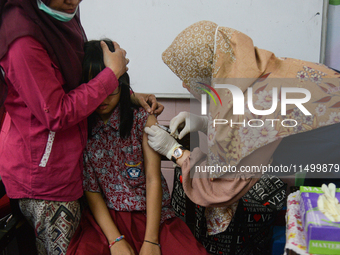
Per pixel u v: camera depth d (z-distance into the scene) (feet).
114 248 2.75
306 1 4.32
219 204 2.68
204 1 4.60
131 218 3.12
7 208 3.53
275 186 3.19
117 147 3.06
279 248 3.25
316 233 1.79
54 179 2.63
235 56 2.56
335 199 2.09
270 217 3.14
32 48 2.27
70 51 2.57
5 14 2.35
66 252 2.72
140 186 3.17
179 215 3.75
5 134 2.78
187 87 3.11
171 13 4.75
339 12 4.34
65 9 2.48
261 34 4.58
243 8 4.52
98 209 3.05
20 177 2.64
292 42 4.53
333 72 2.59
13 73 2.30
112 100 2.85
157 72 5.06
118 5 4.87
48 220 2.74
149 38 4.93
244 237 3.18
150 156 3.09
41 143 2.55
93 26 5.04
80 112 2.45
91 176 3.09
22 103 2.53
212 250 3.36
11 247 3.44
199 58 2.81
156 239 2.83
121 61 2.78
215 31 2.74
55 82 2.40
